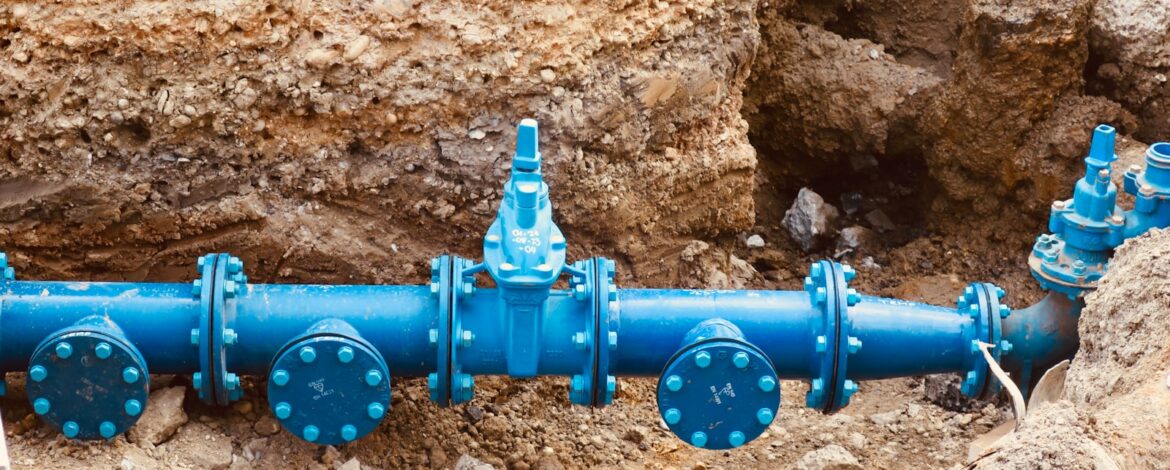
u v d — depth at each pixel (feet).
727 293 14.35
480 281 15.39
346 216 15.03
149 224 14.79
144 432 14.34
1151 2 17.10
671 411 14.03
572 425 15.52
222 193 14.82
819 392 14.34
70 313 13.96
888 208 18.94
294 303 14.14
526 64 14.58
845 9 18.63
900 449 15.49
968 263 18.16
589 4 14.76
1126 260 14.02
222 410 14.85
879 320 14.43
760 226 18.98
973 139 17.80
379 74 14.56
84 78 14.37
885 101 17.99
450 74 14.58
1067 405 12.69
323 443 14.14
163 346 14.06
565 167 14.88
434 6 14.52
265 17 14.42
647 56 15.11
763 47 18.24
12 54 14.28
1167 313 13.41
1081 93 17.69
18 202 14.58
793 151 18.90
